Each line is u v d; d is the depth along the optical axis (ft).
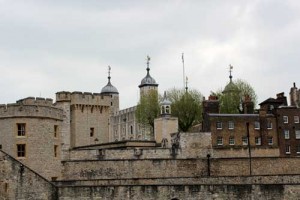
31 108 184.55
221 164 220.43
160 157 231.71
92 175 207.41
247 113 292.40
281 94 299.17
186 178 199.93
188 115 324.19
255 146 254.47
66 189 171.32
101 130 334.85
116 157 222.48
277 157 226.58
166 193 174.91
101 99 336.70
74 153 219.20
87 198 171.73
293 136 274.77
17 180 166.71
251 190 176.86
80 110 327.88
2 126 185.26
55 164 190.60
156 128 278.05
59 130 194.90
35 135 184.34
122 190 173.58
